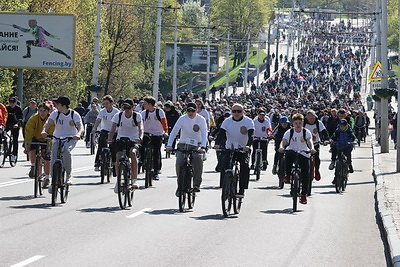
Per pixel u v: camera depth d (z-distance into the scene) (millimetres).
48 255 25875
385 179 57531
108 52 194000
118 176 38750
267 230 33250
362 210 41719
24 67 117750
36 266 23984
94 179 54906
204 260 25844
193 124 39281
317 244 29922
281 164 53094
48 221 33875
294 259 26578
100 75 199625
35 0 141625
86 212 37250
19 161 69625
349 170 57031
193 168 39688
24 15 117188
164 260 25609
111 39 196750
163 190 48812
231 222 35438
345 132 55500
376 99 103000
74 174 58344
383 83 87375
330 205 43844
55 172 39344
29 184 49562
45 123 41875
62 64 117500
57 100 40031
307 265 25594
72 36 117062
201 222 35062
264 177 61469
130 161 41688
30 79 147000
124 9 198125
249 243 29641
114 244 28422
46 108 43344
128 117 41875
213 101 174000
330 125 63344
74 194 45344
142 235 30750
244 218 37000
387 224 33250
